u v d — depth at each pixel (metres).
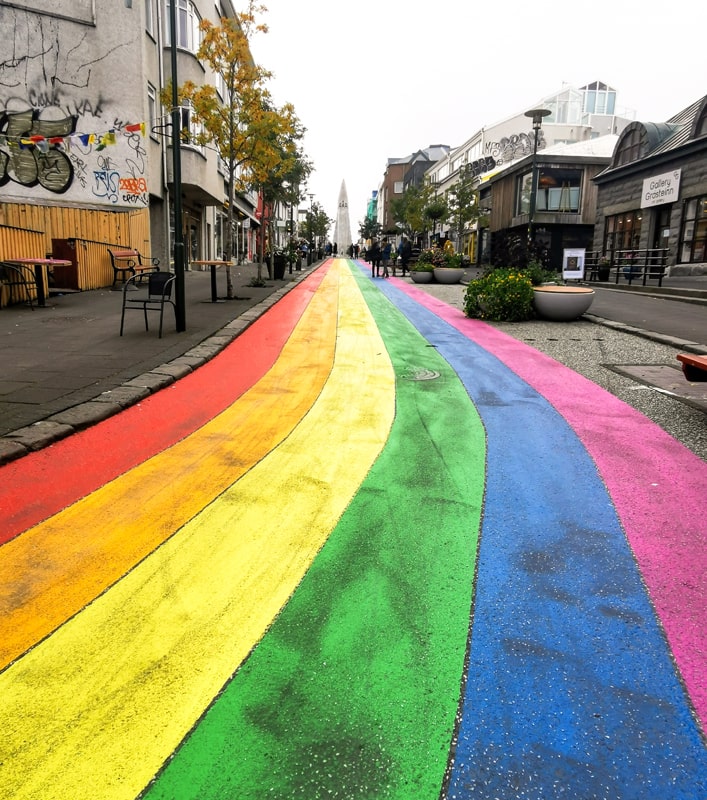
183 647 2.51
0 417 5.08
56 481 4.07
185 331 9.41
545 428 5.25
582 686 2.29
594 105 50.59
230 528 3.49
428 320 11.74
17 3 17.17
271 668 2.38
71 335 9.12
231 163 14.16
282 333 9.89
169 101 15.68
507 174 37.12
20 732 2.09
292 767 1.95
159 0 20.98
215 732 2.08
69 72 17.92
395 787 1.88
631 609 2.75
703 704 2.21
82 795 1.86
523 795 1.86
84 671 2.37
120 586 2.93
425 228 44.03
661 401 6.06
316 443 4.87
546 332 10.28
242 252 47.19
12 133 17.48
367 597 2.85
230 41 13.68
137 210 19.89
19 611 2.73
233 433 5.09
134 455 4.56
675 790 1.88
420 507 3.75
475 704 2.20
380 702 2.21
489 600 2.82
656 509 3.72
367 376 7.12
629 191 23.62
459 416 5.60
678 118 24.67
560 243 34.81
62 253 15.82
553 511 3.70
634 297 16.14
